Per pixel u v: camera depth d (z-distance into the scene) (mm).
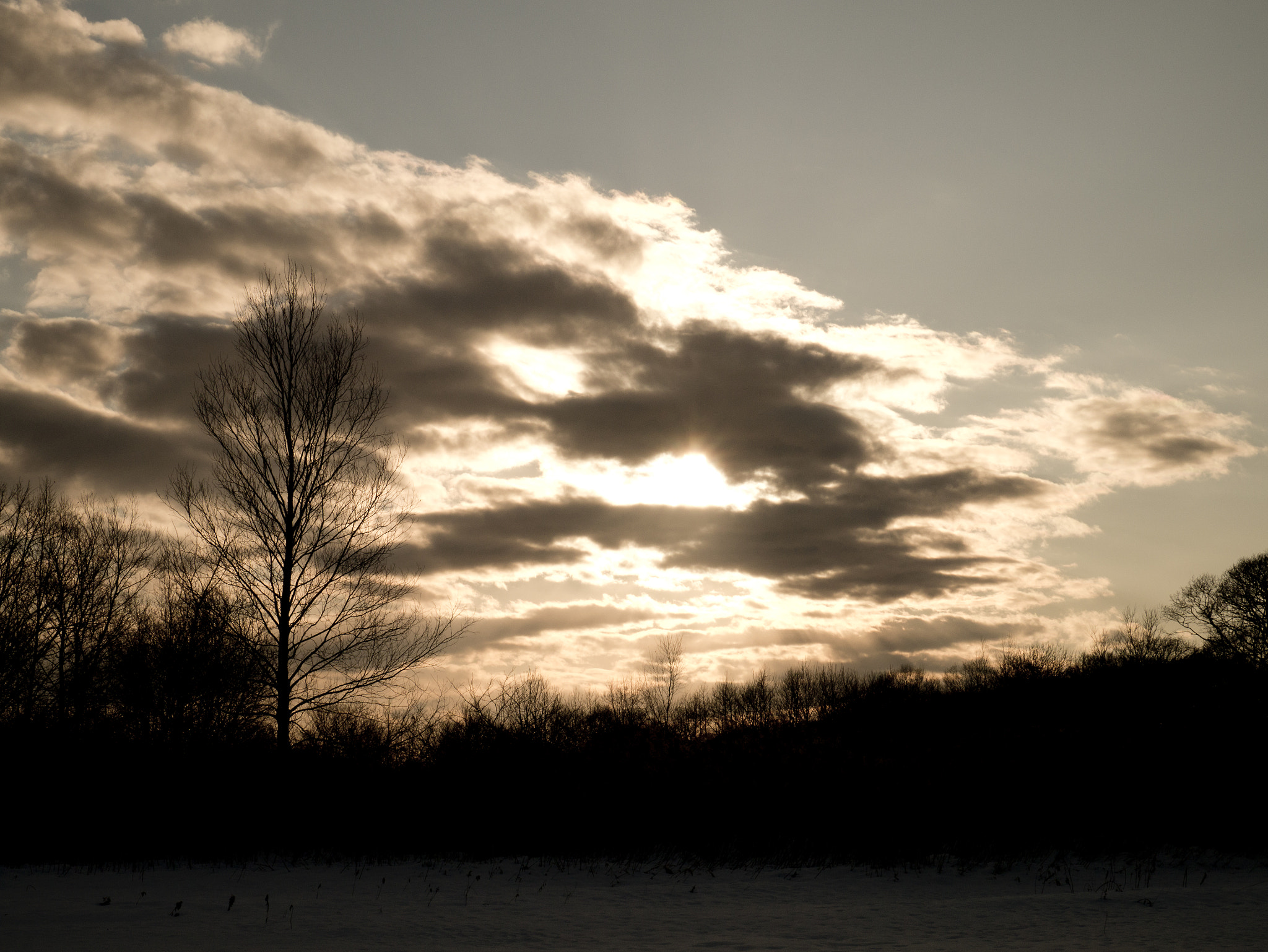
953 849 20156
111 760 20656
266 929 11742
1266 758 22516
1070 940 11141
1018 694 41406
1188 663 41500
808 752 24109
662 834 21078
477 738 22984
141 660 23312
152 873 17672
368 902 14297
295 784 21188
